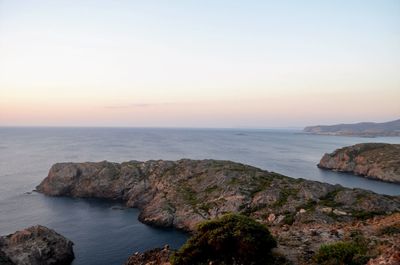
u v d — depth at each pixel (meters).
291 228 30.83
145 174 101.38
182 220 71.50
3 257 47.09
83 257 55.47
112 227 71.69
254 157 196.50
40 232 53.75
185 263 20.12
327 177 145.38
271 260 19.73
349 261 18.17
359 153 170.75
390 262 15.44
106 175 101.69
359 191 68.50
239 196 72.88
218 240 19.89
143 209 81.00
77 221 75.75
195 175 91.62
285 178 82.94
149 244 61.72
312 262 19.19
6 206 85.94
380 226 26.45
